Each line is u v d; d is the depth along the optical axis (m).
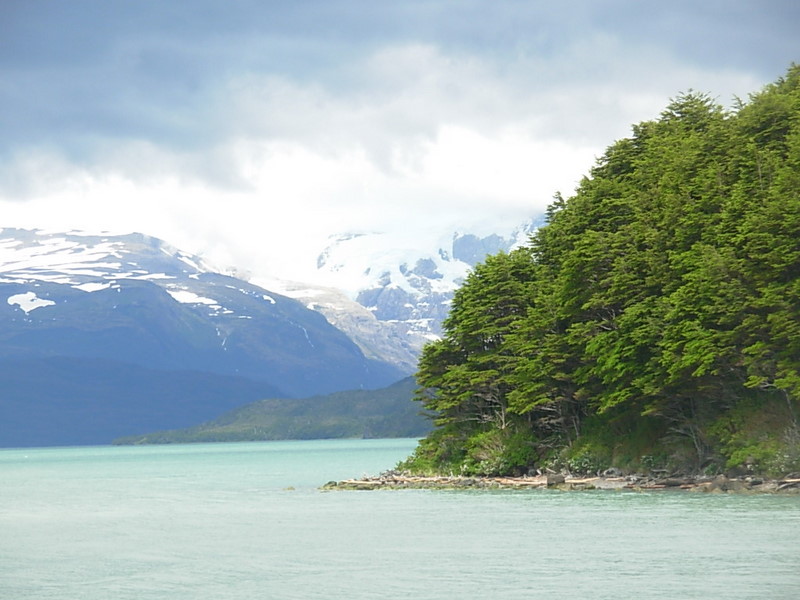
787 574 65.88
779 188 118.50
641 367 131.50
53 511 139.50
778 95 134.12
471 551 81.69
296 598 64.56
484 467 160.00
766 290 115.44
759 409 123.56
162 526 112.25
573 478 145.25
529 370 152.88
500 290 169.12
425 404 181.12
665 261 134.50
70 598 67.19
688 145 144.75
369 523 106.06
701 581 64.56
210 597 66.00
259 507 135.12
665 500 112.44
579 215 155.75
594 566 71.75
